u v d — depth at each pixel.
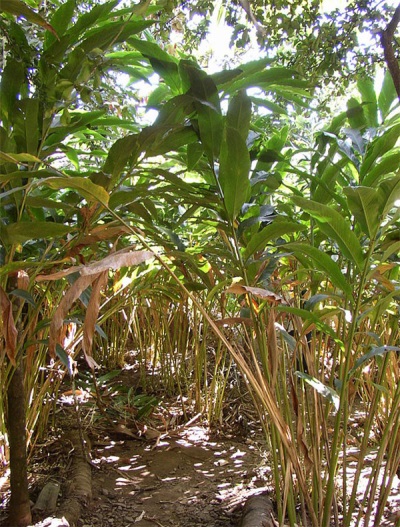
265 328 1.42
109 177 1.29
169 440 2.28
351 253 1.18
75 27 1.34
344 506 1.31
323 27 1.75
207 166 1.50
